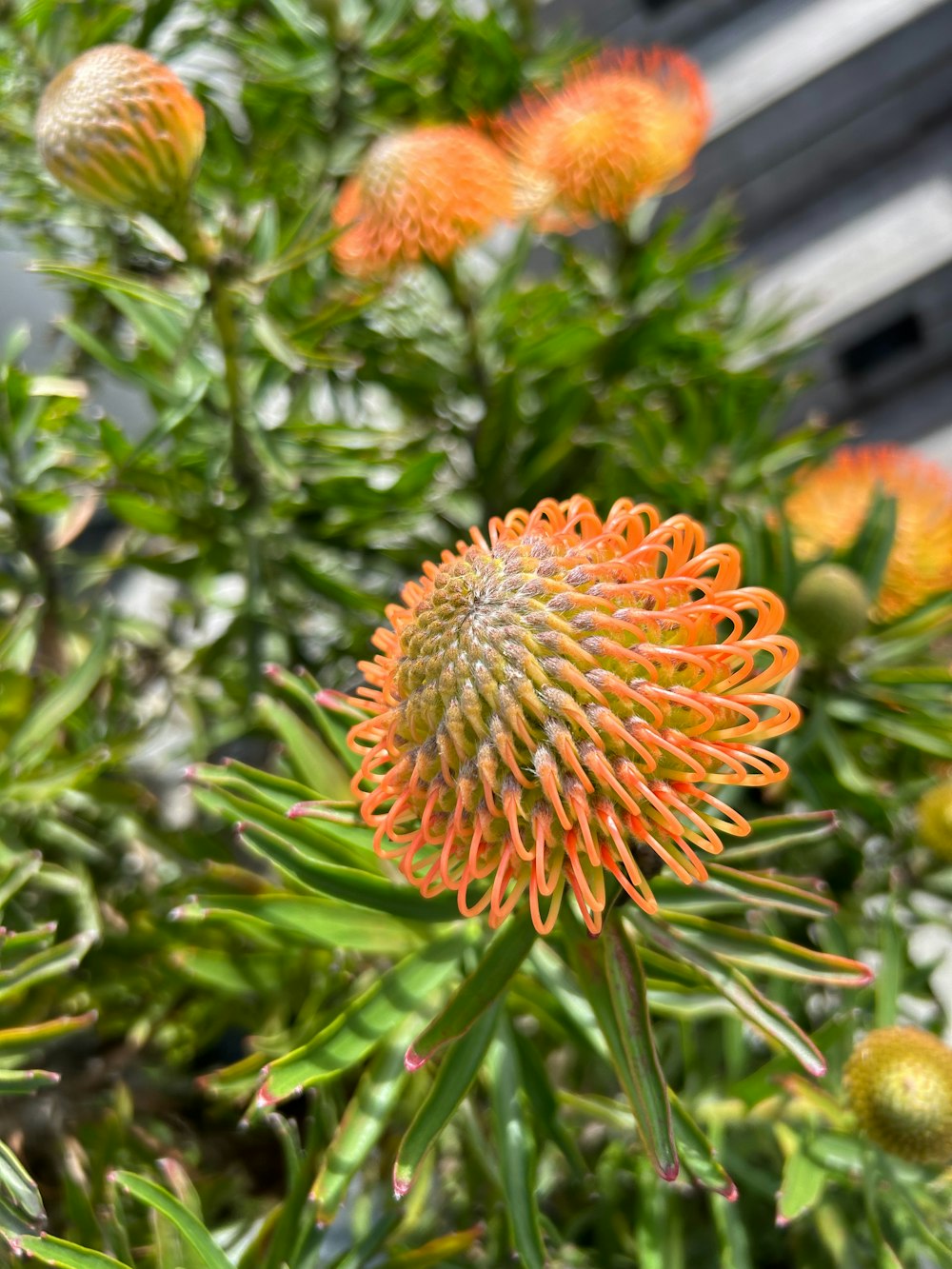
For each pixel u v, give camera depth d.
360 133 0.53
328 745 0.42
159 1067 0.44
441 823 0.24
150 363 0.43
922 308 0.80
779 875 0.30
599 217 0.46
